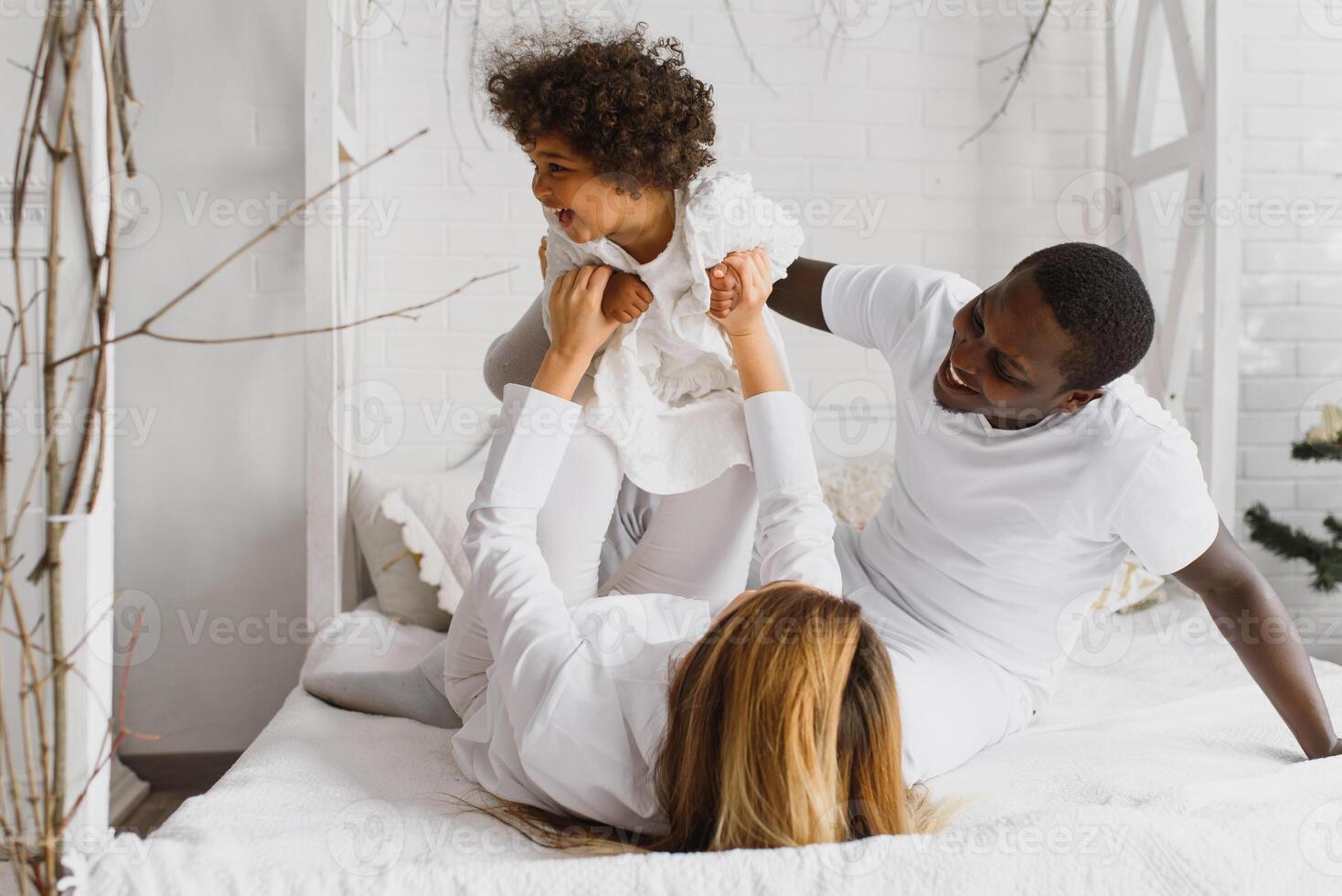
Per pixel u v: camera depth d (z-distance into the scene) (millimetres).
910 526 1403
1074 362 1114
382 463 2340
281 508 2072
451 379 2373
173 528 2059
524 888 831
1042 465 1232
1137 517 1203
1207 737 1353
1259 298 2551
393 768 1198
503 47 2070
